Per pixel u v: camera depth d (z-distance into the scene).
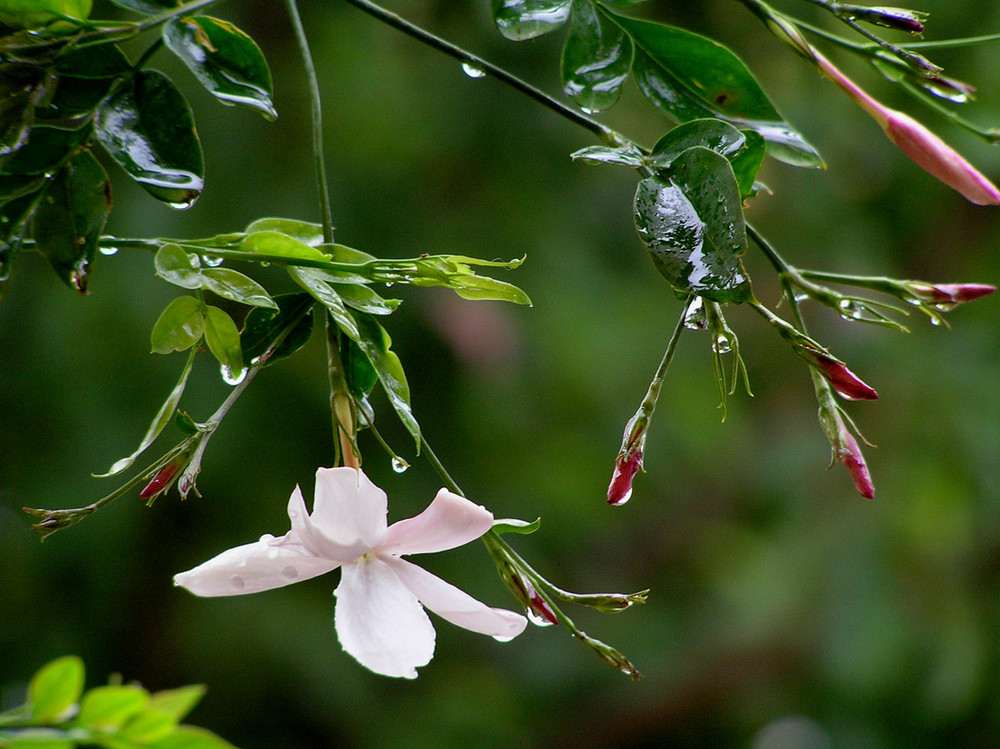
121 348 0.99
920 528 1.16
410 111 1.05
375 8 0.61
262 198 1.01
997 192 0.62
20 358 1.00
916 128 0.62
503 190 1.08
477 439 1.08
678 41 0.62
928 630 1.14
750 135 0.61
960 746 1.13
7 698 1.04
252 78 0.61
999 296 1.18
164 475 0.60
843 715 1.17
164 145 0.61
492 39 1.05
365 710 1.10
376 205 1.03
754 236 0.61
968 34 1.02
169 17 0.61
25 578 1.04
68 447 1.00
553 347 1.09
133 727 0.57
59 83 0.61
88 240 0.60
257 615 1.08
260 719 1.08
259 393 1.02
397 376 0.61
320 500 0.60
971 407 1.16
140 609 1.06
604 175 1.15
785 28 0.62
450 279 0.61
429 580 0.60
